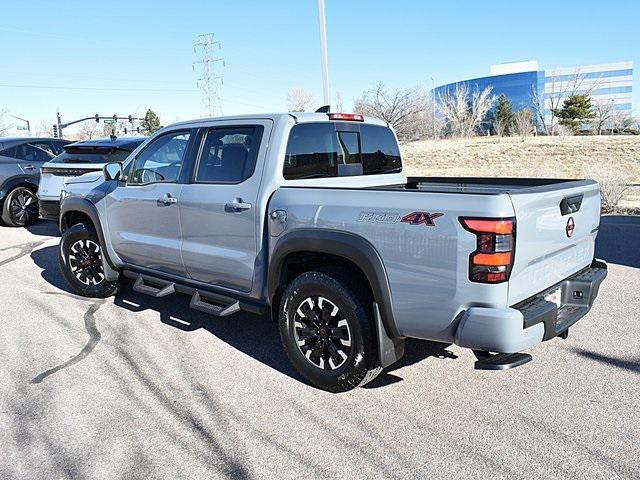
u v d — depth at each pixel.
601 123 63.97
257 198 4.12
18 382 4.09
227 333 5.04
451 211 3.13
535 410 3.53
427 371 4.15
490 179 5.02
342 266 3.82
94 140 10.16
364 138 5.01
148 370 4.27
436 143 46.25
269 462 3.05
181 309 5.75
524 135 53.84
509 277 3.07
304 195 3.86
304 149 4.33
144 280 5.42
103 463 3.07
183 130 4.89
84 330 5.18
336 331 3.74
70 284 6.22
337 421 3.46
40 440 3.32
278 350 4.64
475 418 3.45
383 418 3.49
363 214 3.50
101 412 3.64
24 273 7.49
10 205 11.15
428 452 3.10
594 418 3.41
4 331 5.18
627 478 2.82
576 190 3.67
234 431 3.38
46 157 11.77
